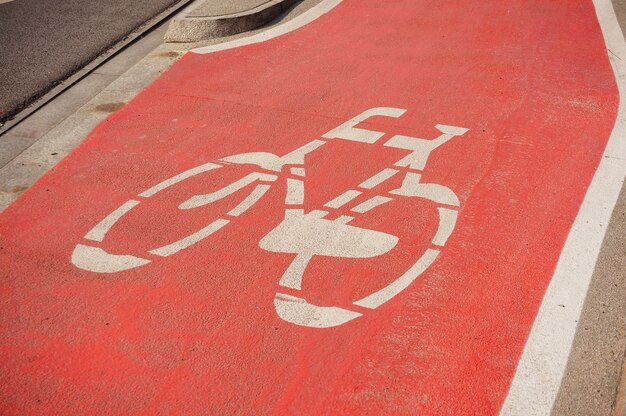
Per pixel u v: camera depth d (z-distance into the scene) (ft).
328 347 15.40
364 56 29.35
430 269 17.54
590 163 21.62
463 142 22.89
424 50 29.76
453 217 19.38
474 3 34.76
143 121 24.91
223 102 25.94
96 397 14.43
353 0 35.58
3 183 21.80
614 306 16.28
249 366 14.99
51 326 16.21
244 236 18.88
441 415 13.84
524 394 14.25
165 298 16.89
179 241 18.81
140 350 15.48
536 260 17.76
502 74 27.43
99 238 19.06
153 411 14.07
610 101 25.17
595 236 18.52
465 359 15.03
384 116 24.59
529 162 21.74
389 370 14.84
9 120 25.45
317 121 24.40
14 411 14.16
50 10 35.47
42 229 19.54
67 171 22.22
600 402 14.07
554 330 15.69
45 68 29.19
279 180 21.20
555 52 29.19
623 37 30.35
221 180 21.34
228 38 31.50
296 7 34.68
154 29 33.19
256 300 16.72
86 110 26.00
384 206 19.89
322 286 17.08
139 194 20.86
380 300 16.63
